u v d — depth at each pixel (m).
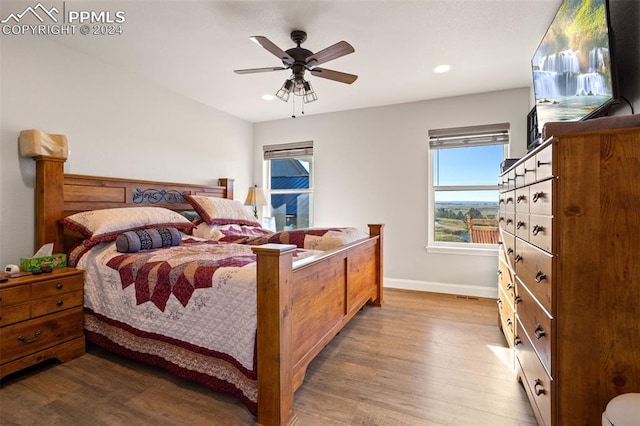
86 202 2.74
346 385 1.89
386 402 1.73
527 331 1.65
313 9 2.15
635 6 1.49
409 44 2.61
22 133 2.38
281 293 1.48
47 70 2.57
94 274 2.25
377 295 3.37
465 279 3.82
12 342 1.90
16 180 2.40
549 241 1.27
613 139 1.15
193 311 1.79
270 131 4.91
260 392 1.51
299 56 2.34
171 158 3.65
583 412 1.19
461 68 3.05
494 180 3.79
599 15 1.49
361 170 4.34
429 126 3.97
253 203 4.46
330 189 4.52
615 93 1.43
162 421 1.57
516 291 1.93
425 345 2.42
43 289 2.06
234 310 1.67
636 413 0.96
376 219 4.26
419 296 3.76
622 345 1.15
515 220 1.96
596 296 1.17
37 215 2.46
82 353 2.26
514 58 2.85
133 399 1.75
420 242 4.03
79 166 2.79
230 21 2.29
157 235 2.54
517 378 1.92
